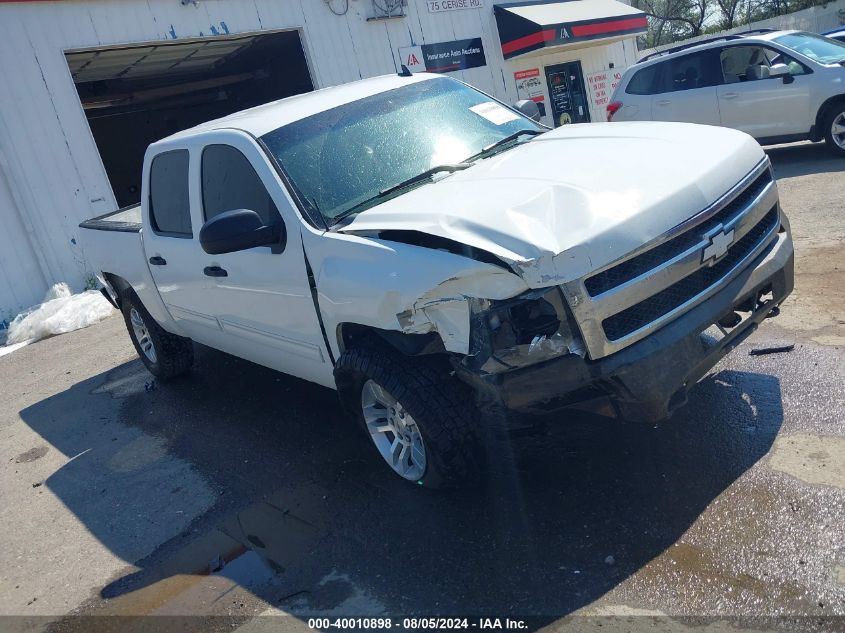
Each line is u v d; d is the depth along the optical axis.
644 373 2.98
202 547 3.84
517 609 2.89
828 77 9.74
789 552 2.86
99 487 4.83
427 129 4.43
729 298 3.28
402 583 3.19
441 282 3.04
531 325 3.00
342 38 13.84
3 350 9.32
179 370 6.42
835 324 4.68
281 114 4.46
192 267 4.87
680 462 3.58
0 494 5.08
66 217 10.70
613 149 3.74
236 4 12.40
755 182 3.65
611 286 2.96
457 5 15.78
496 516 3.49
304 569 3.45
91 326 9.58
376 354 3.56
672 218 3.11
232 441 5.01
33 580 3.91
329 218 3.81
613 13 17.94
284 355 4.45
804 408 3.79
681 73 11.24
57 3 10.52
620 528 3.21
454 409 3.41
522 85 17.39
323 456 4.50
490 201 3.26
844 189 7.97
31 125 10.36
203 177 4.64
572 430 4.06
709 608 2.69
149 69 15.06
